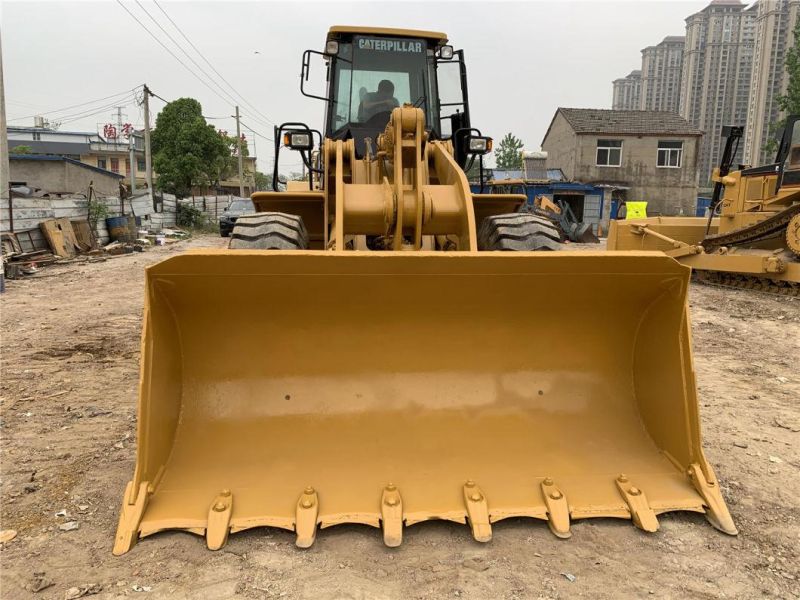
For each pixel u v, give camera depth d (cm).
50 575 263
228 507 289
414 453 326
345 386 340
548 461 328
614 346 361
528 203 3011
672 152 3372
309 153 561
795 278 1070
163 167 3850
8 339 707
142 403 291
